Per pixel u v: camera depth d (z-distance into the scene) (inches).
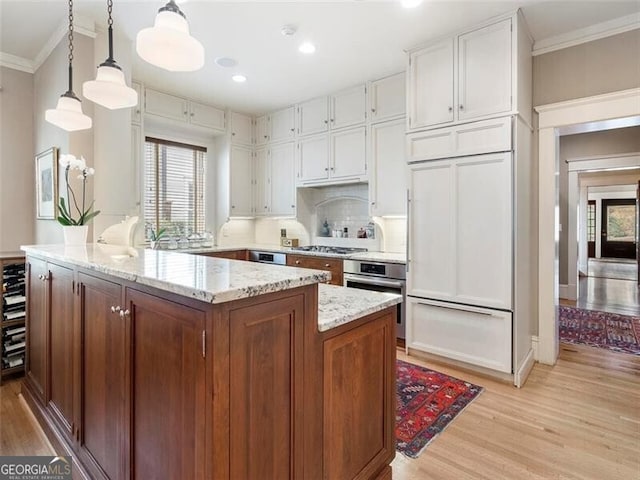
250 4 97.3
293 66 137.0
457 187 111.7
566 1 96.3
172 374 42.2
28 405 90.8
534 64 119.5
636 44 103.3
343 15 103.0
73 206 105.3
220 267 53.4
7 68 128.4
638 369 116.0
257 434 40.6
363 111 154.8
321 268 157.2
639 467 69.0
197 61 58.9
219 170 195.6
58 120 75.9
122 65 114.8
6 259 109.3
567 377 109.7
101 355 57.7
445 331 116.5
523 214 109.0
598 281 307.7
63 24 105.6
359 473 56.3
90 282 60.8
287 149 185.9
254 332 40.0
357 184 175.3
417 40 116.6
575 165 219.0
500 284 104.2
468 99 108.9
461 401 94.8
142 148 155.5
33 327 88.7
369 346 58.4
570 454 73.0
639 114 102.4
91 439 61.3
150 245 165.6
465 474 67.3
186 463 39.9
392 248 160.6
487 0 95.8
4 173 128.6
